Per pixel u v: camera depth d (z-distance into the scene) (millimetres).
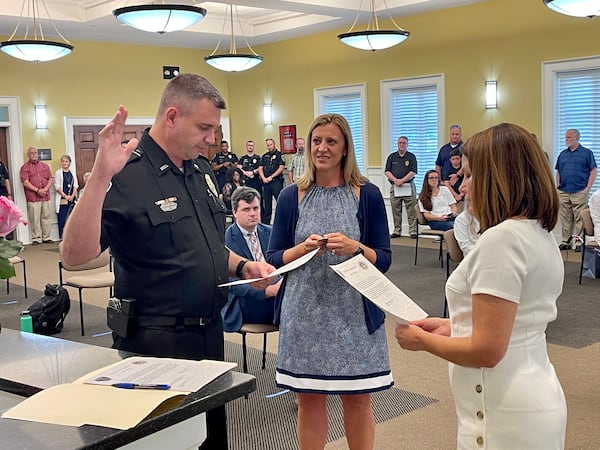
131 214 2031
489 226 1630
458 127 9281
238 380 1526
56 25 10070
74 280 5477
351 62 11203
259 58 8992
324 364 2420
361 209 2525
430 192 7898
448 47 9844
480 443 1607
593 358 4395
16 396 1566
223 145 12516
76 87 11523
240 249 3820
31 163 10859
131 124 12164
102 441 1227
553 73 8781
